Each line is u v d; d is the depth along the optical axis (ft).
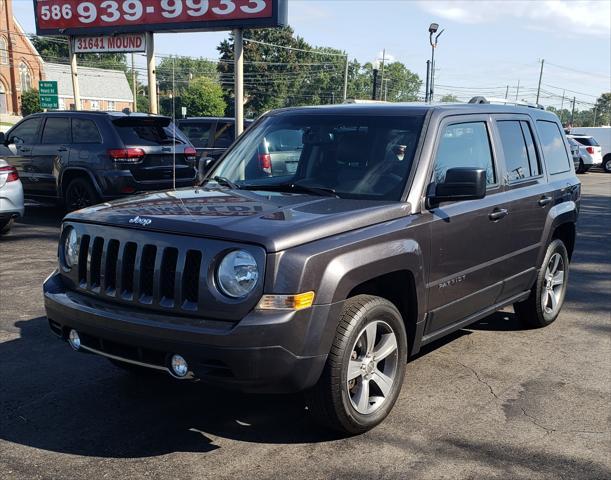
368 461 11.61
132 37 62.49
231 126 50.19
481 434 12.73
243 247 10.71
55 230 34.71
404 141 14.20
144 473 11.11
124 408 13.67
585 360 17.01
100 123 34.88
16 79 235.20
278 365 10.62
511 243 16.61
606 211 49.60
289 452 11.90
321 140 15.01
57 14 64.23
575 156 95.50
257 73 284.41
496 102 18.54
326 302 11.02
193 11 57.47
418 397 14.40
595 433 12.89
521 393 14.78
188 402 13.99
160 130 36.73
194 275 11.01
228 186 15.07
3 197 30.12
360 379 12.36
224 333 10.43
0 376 15.29
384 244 12.22
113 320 11.41
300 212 12.10
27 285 23.30
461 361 16.74
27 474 11.02
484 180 13.21
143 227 11.56
